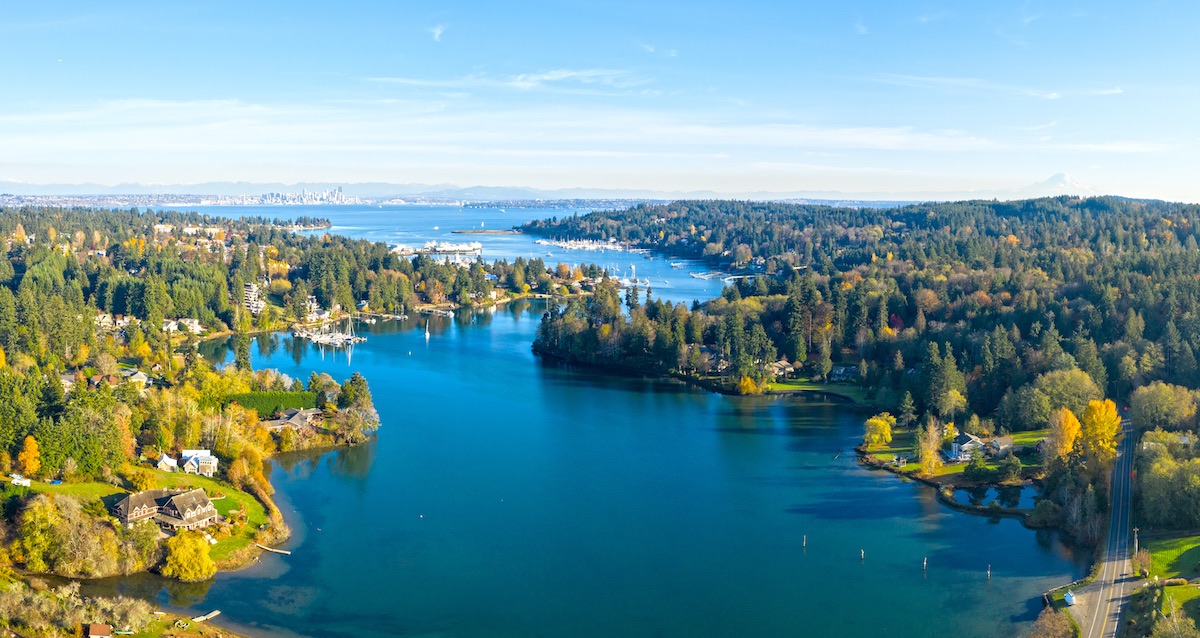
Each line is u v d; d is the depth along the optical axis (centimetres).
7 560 14625
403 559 16050
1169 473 16825
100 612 12962
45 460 17112
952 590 15012
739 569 15875
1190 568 14825
